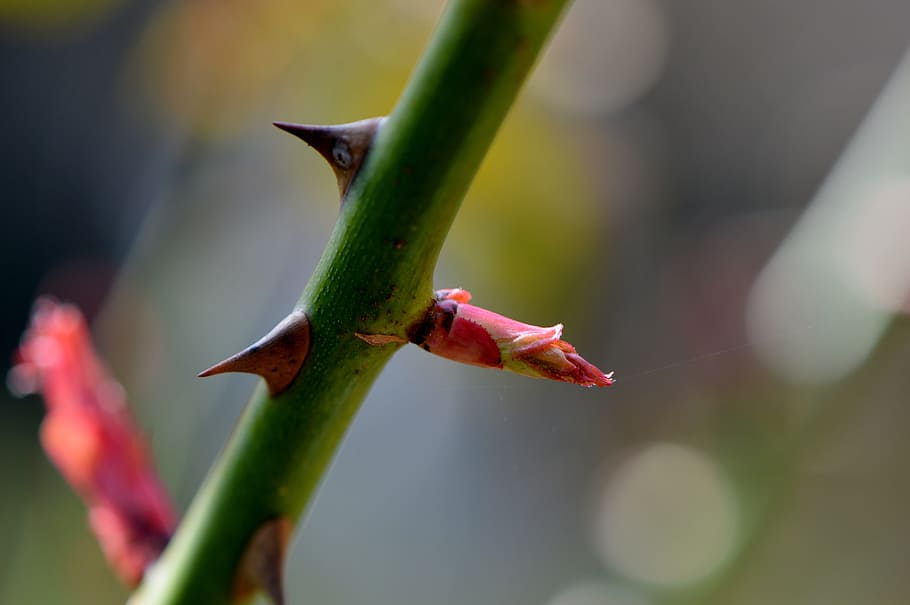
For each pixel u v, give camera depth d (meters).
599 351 0.66
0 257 0.76
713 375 0.39
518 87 0.17
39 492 0.38
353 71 0.28
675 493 0.45
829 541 0.43
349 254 0.18
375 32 0.28
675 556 0.42
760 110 0.79
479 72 0.17
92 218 0.72
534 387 0.62
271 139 0.32
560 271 0.29
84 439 0.20
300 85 0.28
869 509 0.44
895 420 0.41
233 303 0.36
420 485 0.66
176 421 0.35
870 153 0.30
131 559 0.20
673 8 0.78
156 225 0.35
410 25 0.27
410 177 0.18
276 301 0.41
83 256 0.72
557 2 0.17
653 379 0.56
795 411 0.31
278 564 0.19
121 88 0.34
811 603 0.43
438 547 0.64
